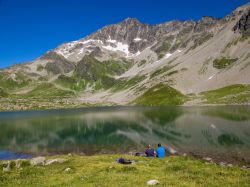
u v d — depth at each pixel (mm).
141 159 38938
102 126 103562
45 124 118000
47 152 61562
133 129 91812
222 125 87688
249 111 132750
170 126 94500
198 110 160375
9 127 111875
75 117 148375
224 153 50875
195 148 56938
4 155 59906
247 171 28141
